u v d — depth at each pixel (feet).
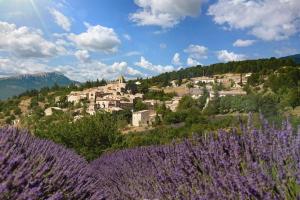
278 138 8.08
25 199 5.77
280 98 196.75
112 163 22.38
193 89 527.40
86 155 50.16
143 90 571.28
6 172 5.90
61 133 52.44
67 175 8.18
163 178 10.75
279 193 6.70
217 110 277.64
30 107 552.00
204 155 9.77
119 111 375.45
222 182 7.68
